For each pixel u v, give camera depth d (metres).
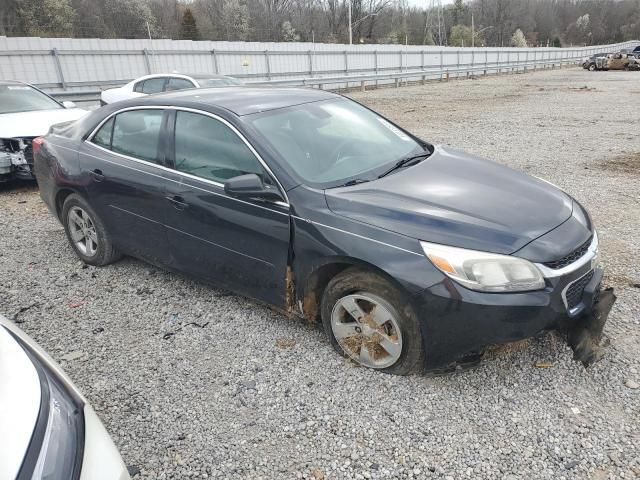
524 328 2.69
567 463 2.46
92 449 1.66
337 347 3.28
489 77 38.41
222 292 4.24
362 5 69.12
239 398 2.98
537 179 3.76
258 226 3.32
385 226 2.89
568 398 2.87
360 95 23.88
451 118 14.82
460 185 3.34
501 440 2.61
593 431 2.64
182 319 3.85
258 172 3.36
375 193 3.17
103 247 4.59
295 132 3.63
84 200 4.53
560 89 24.36
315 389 3.03
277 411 2.87
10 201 7.11
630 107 16.17
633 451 2.51
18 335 2.04
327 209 3.07
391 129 4.29
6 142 7.06
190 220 3.70
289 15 68.69
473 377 3.07
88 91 15.12
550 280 2.72
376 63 30.66
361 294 3.02
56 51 16.97
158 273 4.63
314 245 3.07
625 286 4.09
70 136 4.73
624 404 2.82
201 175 3.66
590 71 44.00
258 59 23.91
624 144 10.11
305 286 3.22
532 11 116.12
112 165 4.21
